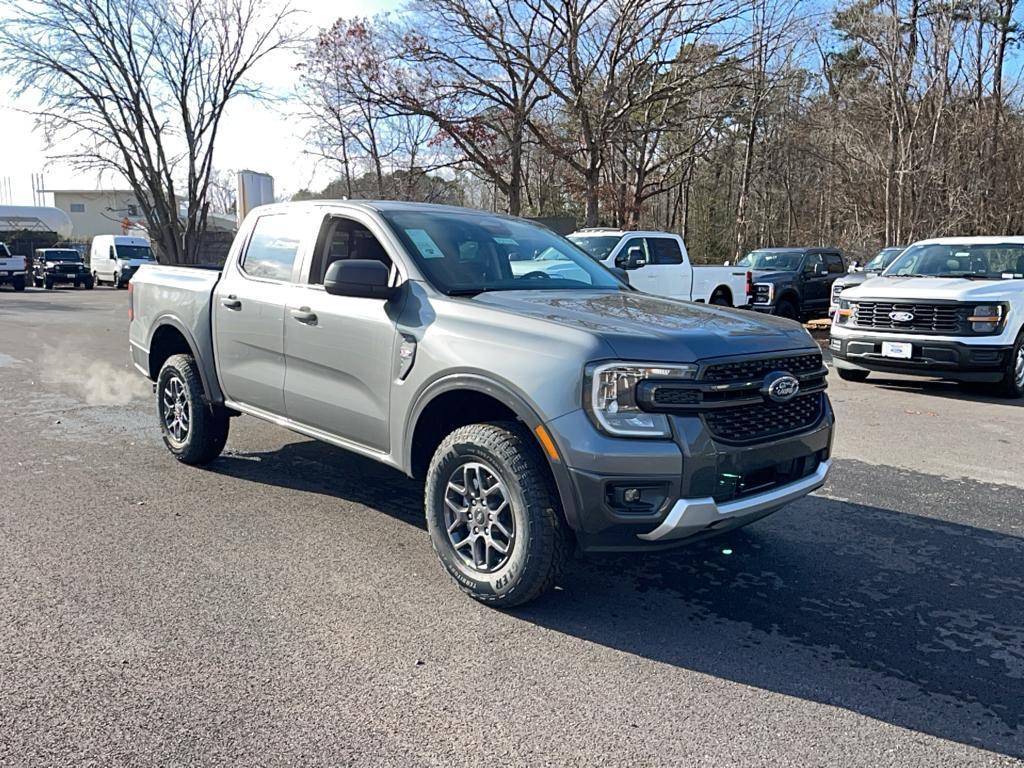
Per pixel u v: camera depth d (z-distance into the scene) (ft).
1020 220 95.91
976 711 9.87
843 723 9.55
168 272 20.43
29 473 19.17
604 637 11.63
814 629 12.04
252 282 17.25
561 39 82.38
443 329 12.92
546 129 96.43
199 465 19.99
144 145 116.37
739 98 99.04
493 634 11.61
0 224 156.87
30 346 44.04
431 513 13.08
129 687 9.91
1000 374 30.40
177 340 20.58
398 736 9.05
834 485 19.56
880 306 32.12
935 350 30.45
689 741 9.11
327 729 9.15
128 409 27.14
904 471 20.85
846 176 114.83
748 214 138.31
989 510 17.78
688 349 11.23
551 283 15.53
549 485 11.75
